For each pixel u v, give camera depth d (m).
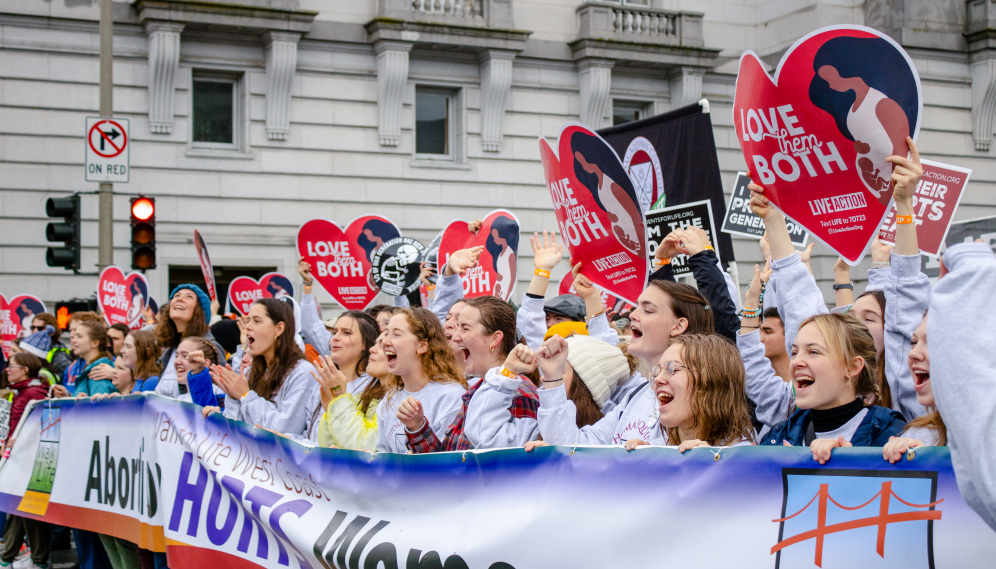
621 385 3.72
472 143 17.48
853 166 3.33
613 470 2.69
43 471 5.96
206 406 4.59
